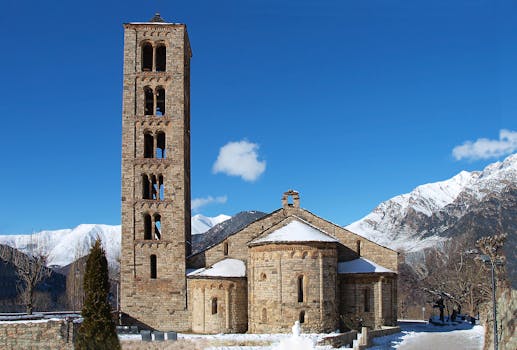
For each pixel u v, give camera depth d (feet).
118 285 327.26
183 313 224.94
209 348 179.93
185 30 244.63
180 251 228.84
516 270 125.39
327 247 214.28
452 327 258.57
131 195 230.89
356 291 226.79
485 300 287.69
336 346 180.14
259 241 214.48
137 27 240.32
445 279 372.38
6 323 175.83
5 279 357.61
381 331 207.72
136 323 224.12
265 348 177.47
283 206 242.99
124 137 233.96
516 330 116.67
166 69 238.48
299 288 208.95
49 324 175.11
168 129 234.99
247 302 222.69
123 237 228.22
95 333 140.05
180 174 232.53
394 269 238.07
